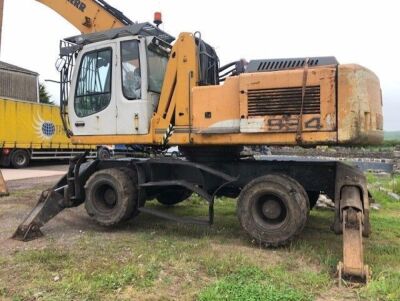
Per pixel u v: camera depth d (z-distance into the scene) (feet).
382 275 15.08
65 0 28.25
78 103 23.52
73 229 22.71
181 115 20.88
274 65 19.54
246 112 19.07
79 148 77.41
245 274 15.14
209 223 20.70
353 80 17.48
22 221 23.39
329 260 16.74
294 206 18.35
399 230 23.22
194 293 13.55
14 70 101.65
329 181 20.48
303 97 18.08
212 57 23.06
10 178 50.21
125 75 22.21
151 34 22.74
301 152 58.23
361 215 16.43
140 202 22.34
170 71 21.43
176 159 22.36
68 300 12.97
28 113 70.18
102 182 22.38
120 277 14.71
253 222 19.13
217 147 22.36
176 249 18.40
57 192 22.76
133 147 24.72
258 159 23.67
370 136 18.07
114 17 27.43
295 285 14.32
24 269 15.84
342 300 13.24
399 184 41.37
